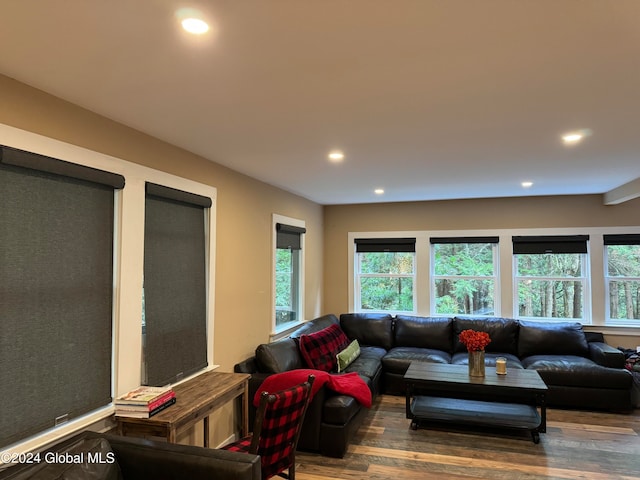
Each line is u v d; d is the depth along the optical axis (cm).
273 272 469
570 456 341
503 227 580
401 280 632
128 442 204
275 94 214
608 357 454
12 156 189
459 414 394
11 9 138
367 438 380
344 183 464
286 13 141
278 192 492
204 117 248
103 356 243
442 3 135
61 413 216
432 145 309
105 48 166
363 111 239
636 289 535
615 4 136
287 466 252
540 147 313
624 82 198
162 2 135
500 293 578
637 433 386
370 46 165
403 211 623
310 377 258
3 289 190
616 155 338
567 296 560
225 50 168
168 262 299
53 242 214
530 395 406
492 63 179
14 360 194
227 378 312
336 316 649
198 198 329
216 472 188
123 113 240
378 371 484
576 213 552
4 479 163
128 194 261
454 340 557
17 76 191
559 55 172
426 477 309
